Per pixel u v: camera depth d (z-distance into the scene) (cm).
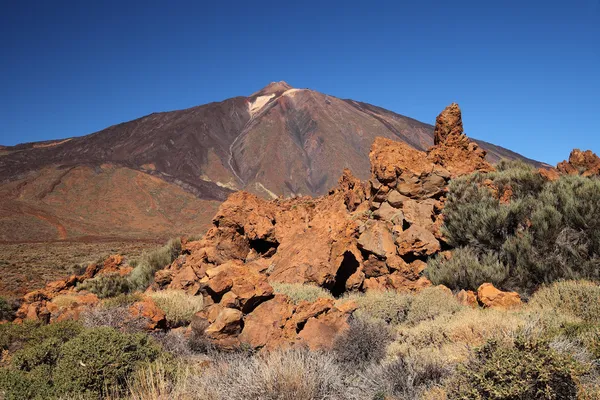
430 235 1431
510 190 1509
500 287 1209
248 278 901
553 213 1277
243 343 824
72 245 8050
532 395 463
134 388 634
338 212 1540
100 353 673
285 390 562
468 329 782
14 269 4191
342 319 907
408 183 1633
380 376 640
